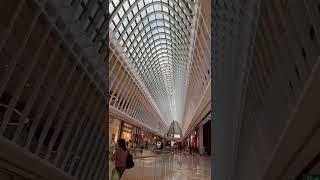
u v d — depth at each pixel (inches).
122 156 360.5
